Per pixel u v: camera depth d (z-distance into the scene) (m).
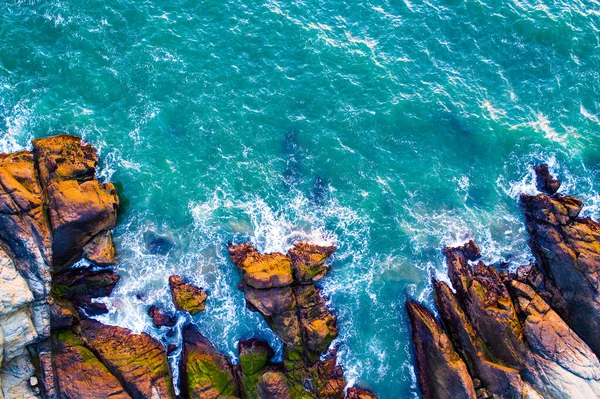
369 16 56.62
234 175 48.50
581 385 39.38
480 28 55.62
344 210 47.66
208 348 43.03
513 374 39.97
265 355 42.53
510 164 49.72
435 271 45.66
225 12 55.75
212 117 50.56
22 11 53.34
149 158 48.69
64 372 39.62
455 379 40.19
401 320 44.75
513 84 53.19
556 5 56.69
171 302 44.38
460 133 50.91
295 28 55.22
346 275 45.59
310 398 41.06
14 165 41.97
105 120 49.50
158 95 51.12
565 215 44.62
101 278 43.97
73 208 41.06
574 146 50.09
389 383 43.44
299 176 48.84
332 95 52.19
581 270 41.97
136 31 53.59
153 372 40.94
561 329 41.19
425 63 54.03
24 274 39.03
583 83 52.97
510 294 43.62
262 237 46.22
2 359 37.88
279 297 41.31
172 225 46.69
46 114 48.84
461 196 48.53
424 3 57.00
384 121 51.19
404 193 48.50
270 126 50.66
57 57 51.53
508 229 47.12
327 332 42.06
